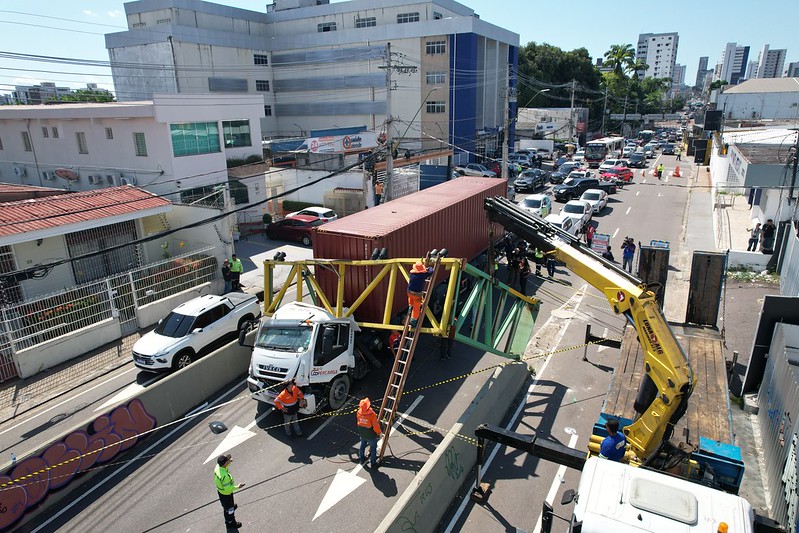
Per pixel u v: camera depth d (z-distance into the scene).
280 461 10.86
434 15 54.47
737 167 28.59
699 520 5.46
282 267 24.00
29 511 9.49
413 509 8.17
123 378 14.83
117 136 26.81
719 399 9.95
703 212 33.06
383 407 10.96
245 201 30.64
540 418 12.14
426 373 14.48
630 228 30.03
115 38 54.53
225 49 55.00
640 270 14.20
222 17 57.25
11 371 14.74
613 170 46.03
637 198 39.12
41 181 31.03
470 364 14.98
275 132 61.28
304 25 59.91
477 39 53.59
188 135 26.39
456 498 9.65
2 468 9.19
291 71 59.00
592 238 24.38
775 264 21.38
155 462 11.00
